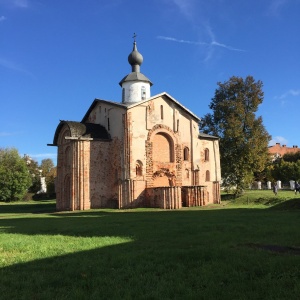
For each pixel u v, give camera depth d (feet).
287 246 33.42
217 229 47.52
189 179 146.00
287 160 296.10
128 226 56.03
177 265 26.76
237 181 165.68
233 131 164.55
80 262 29.04
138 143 133.49
